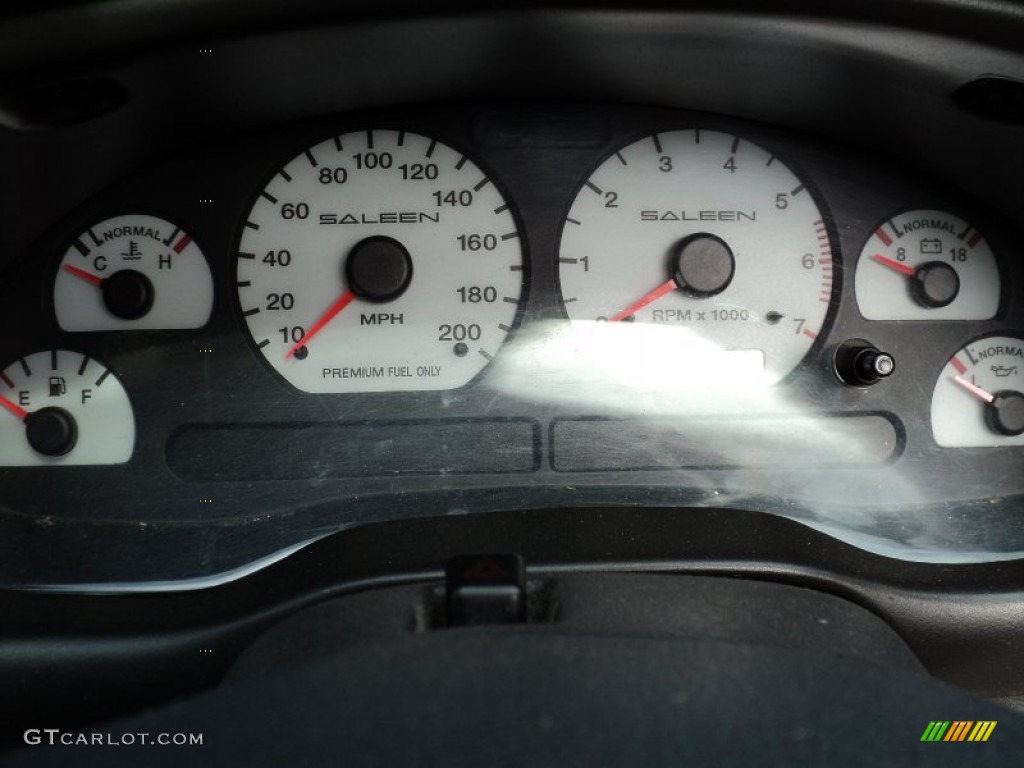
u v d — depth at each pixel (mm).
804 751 148
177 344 305
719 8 246
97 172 293
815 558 249
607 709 155
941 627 256
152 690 245
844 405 317
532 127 311
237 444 305
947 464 320
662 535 250
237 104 283
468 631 177
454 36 258
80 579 291
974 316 323
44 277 304
